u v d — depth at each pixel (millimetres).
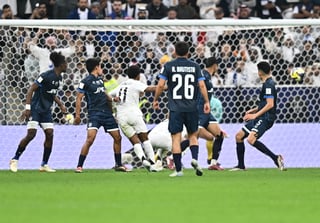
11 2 82375
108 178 49656
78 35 65750
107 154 63688
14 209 32750
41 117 57219
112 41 66000
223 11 84938
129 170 58844
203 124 59625
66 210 32406
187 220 29469
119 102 57438
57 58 56156
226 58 67312
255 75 66875
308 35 68062
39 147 63281
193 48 68375
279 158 60188
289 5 86688
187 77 49594
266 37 67688
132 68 57562
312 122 67000
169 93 49969
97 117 57062
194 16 80625
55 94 57125
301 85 67000
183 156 63688
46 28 64125
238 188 42438
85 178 49844
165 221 29094
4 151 63000
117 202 35469
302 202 35969
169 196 38062
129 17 81375
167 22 63688
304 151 66500
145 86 57344
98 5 80750
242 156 60531
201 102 59688
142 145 58156
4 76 64000
